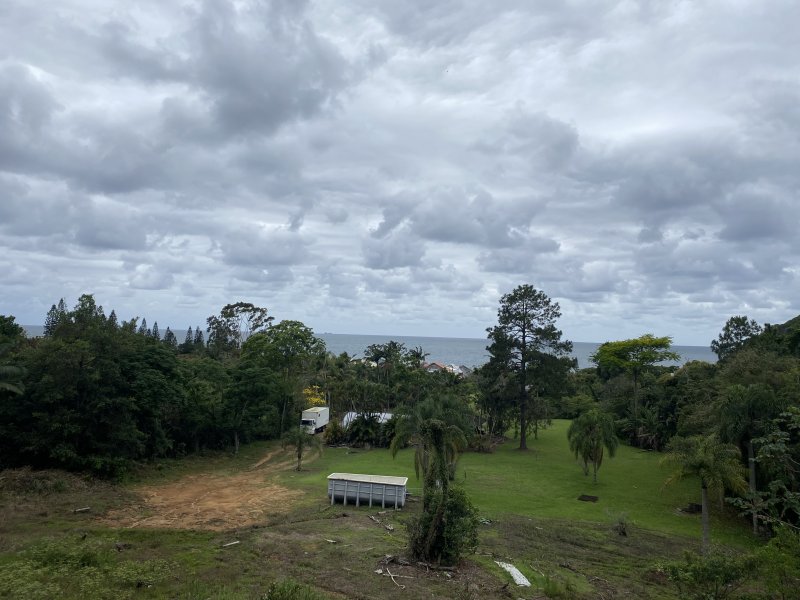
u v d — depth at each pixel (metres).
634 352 75.00
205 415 51.53
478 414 65.56
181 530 27.23
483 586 21.00
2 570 18.14
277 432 63.06
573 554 26.83
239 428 54.00
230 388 54.22
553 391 61.47
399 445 35.38
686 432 47.00
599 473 47.81
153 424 45.03
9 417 37.75
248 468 47.16
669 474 47.47
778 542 19.56
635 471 49.00
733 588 19.91
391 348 96.75
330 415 74.44
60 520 28.19
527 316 62.25
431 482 25.11
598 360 86.88
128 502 33.31
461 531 23.31
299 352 75.50
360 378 77.81
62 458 36.81
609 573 24.36
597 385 93.75
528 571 23.28
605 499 39.34
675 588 22.91
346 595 19.12
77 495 33.28
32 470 36.88
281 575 20.64
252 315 103.44
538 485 43.09
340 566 22.14
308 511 32.16
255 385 54.03
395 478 35.22
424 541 23.73
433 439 25.39
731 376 43.50
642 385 76.44
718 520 35.19
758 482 34.00
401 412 38.47
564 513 35.34
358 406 66.12
